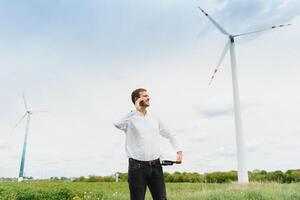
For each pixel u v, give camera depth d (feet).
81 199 34.22
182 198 32.55
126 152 14.83
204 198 30.81
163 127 15.55
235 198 28.73
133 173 14.43
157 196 14.52
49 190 37.35
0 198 32.91
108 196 38.11
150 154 14.55
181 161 15.21
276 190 30.83
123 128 15.10
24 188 38.52
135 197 14.29
